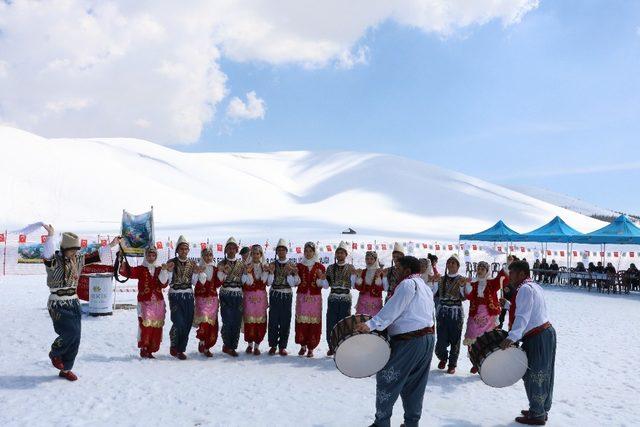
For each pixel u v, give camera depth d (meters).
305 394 7.08
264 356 9.52
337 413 6.29
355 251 35.03
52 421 5.78
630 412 6.63
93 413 6.10
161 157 89.62
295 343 10.01
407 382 5.45
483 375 6.06
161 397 6.79
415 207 84.50
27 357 8.74
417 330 5.34
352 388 7.41
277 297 9.57
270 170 124.56
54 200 59.31
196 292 9.34
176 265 9.11
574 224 81.00
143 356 9.05
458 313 8.78
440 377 8.43
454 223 74.69
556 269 30.45
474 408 6.72
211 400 6.70
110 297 14.02
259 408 6.43
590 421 6.27
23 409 6.16
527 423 6.10
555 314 16.75
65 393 6.83
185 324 9.09
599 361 9.67
